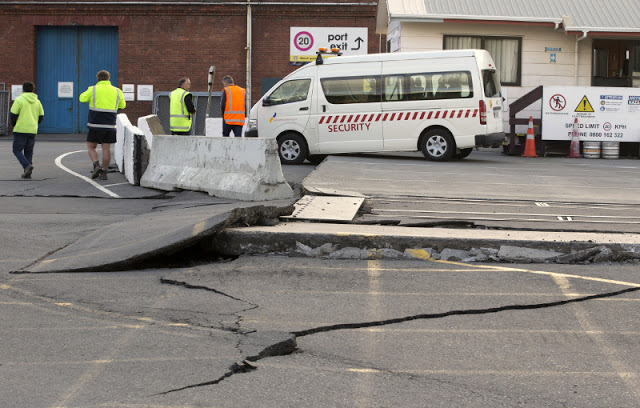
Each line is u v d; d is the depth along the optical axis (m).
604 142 20.50
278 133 17.27
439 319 5.06
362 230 7.22
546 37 22.05
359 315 5.12
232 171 10.39
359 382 3.90
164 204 10.20
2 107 29.16
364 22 28.28
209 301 5.46
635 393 3.79
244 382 3.88
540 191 11.38
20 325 4.84
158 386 3.79
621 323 4.99
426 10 21.41
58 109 29.47
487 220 8.17
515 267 6.56
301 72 17.25
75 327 4.80
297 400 3.63
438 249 6.84
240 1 28.25
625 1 22.14
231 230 6.99
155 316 5.07
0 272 6.29
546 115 20.56
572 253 6.77
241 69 28.66
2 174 14.10
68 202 10.73
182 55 28.70
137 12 28.61
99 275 6.27
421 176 13.15
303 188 10.57
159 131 15.48
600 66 22.42
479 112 16.72
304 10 28.23
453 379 3.96
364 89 17.00
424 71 16.88
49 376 3.93
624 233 7.58
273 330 4.76
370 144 17.03
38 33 29.28
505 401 3.66
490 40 22.05
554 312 5.23
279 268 6.41
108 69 29.28
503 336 4.71
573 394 3.77
